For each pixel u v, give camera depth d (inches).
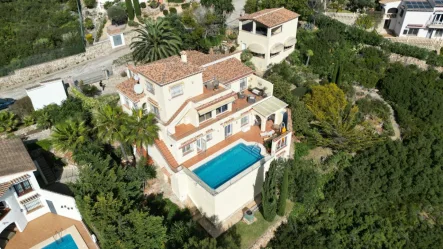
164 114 1507.1
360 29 2753.4
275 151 1568.7
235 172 1489.9
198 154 1566.2
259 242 1411.2
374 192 1790.1
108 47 2581.2
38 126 1707.7
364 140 1828.2
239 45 2502.5
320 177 1748.3
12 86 2209.6
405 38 2728.8
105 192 1332.4
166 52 2042.3
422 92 2394.2
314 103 1987.0
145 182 1581.0
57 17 3075.8
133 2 2822.3
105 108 1501.0
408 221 1780.3
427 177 1887.3
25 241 1368.1
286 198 1588.3
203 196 1424.7
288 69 2389.3
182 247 1240.2
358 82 2529.5
